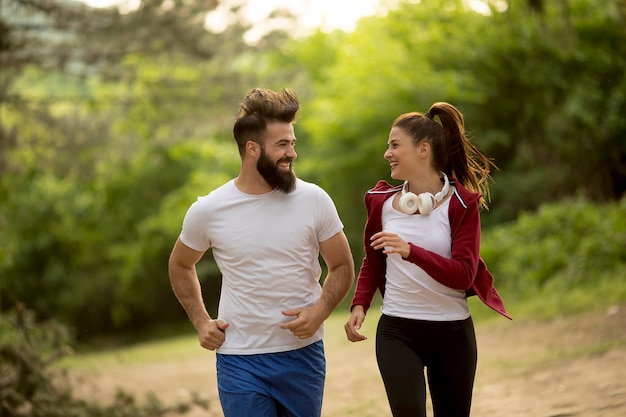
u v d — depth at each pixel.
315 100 28.25
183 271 4.34
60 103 15.71
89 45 14.07
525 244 16.94
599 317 10.61
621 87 23.11
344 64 26.94
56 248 30.00
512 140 25.03
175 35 14.54
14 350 8.04
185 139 17.62
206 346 4.22
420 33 24.86
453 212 4.09
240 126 4.04
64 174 17.34
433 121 4.25
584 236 15.29
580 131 23.66
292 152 4.05
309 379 4.17
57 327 8.98
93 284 30.28
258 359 4.12
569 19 10.51
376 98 25.69
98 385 12.25
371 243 4.25
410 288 4.09
